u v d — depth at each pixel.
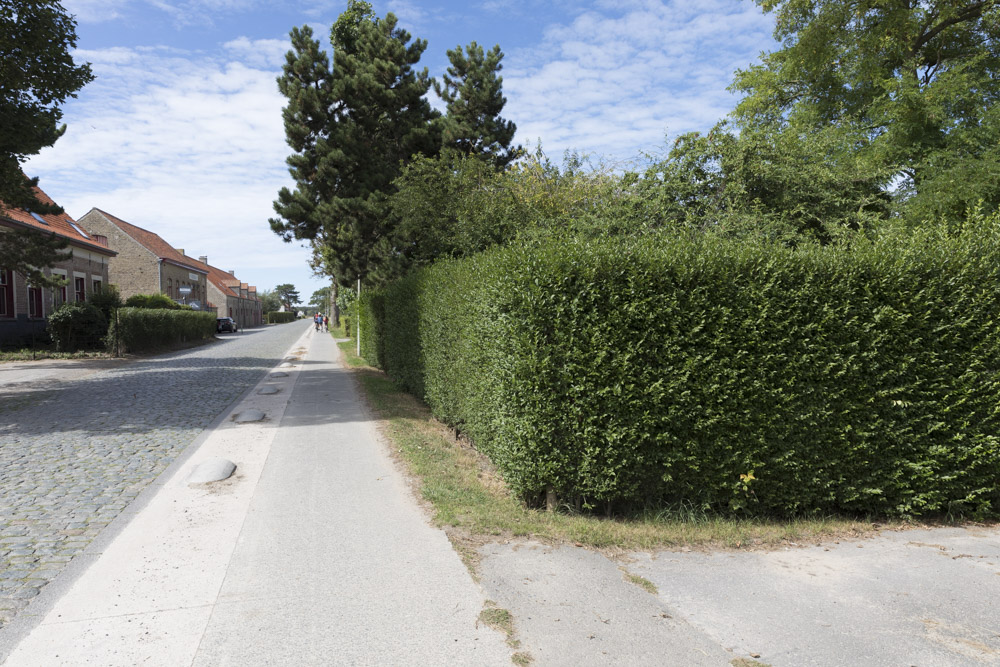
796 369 4.87
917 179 14.24
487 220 13.65
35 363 20.55
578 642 3.04
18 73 12.53
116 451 7.41
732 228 8.16
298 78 23.09
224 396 12.52
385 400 11.48
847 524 4.98
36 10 12.40
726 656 2.93
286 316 144.50
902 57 16.34
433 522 4.75
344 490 5.64
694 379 4.81
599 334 4.74
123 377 16.38
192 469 6.46
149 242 56.28
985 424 5.11
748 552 4.33
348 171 21.70
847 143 14.55
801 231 8.97
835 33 16.38
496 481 6.12
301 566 3.94
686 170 9.36
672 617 3.32
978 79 15.61
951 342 5.07
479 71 30.02
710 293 4.85
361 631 3.12
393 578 3.76
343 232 21.58
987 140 14.06
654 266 4.79
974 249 5.14
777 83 18.44
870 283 4.97
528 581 3.74
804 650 3.00
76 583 3.71
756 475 4.93
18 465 6.72
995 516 5.23
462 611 3.34
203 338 40.72
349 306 40.53
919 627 3.26
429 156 23.56
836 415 4.95
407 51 24.23
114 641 3.03
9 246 17.42
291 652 2.93
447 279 8.29
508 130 30.56
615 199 9.96
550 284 4.81
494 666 2.81
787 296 4.86
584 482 4.87
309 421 9.39
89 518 4.94
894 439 5.03
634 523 4.81
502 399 5.10
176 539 4.44
